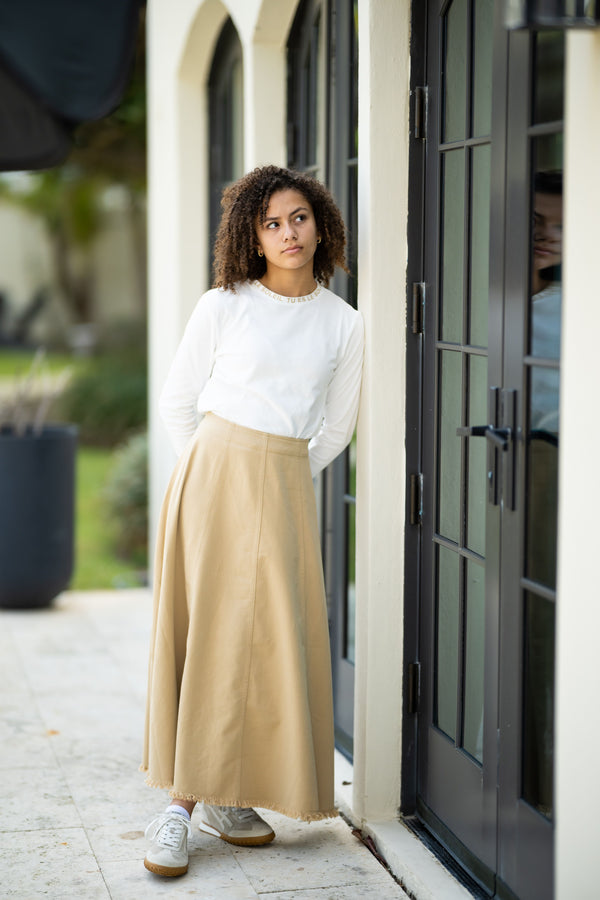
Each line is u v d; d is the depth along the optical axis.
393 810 3.63
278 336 3.27
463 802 3.27
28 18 4.75
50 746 4.34
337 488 4.34
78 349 18.73
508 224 2.88
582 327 2.33
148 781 3.40
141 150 14.58
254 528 3.26
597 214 2.26
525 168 2.79
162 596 3.35
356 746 3.67
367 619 3.56
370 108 3.40
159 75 6.49
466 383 3.24
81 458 13.95
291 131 4.80
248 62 4.75
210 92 6.12
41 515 6.30
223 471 3.28
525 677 2.87
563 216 2.62
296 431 3.29
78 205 18.94
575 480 2.37
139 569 8.84
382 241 3.44
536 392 2.77
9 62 4.81
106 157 14.88
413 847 3.40
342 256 3.47
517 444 2.85
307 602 3.37
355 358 3.46
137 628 6.09
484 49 3.08
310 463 3.61
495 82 2.94
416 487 3.54
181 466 3.38
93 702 4.86
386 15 3.39
